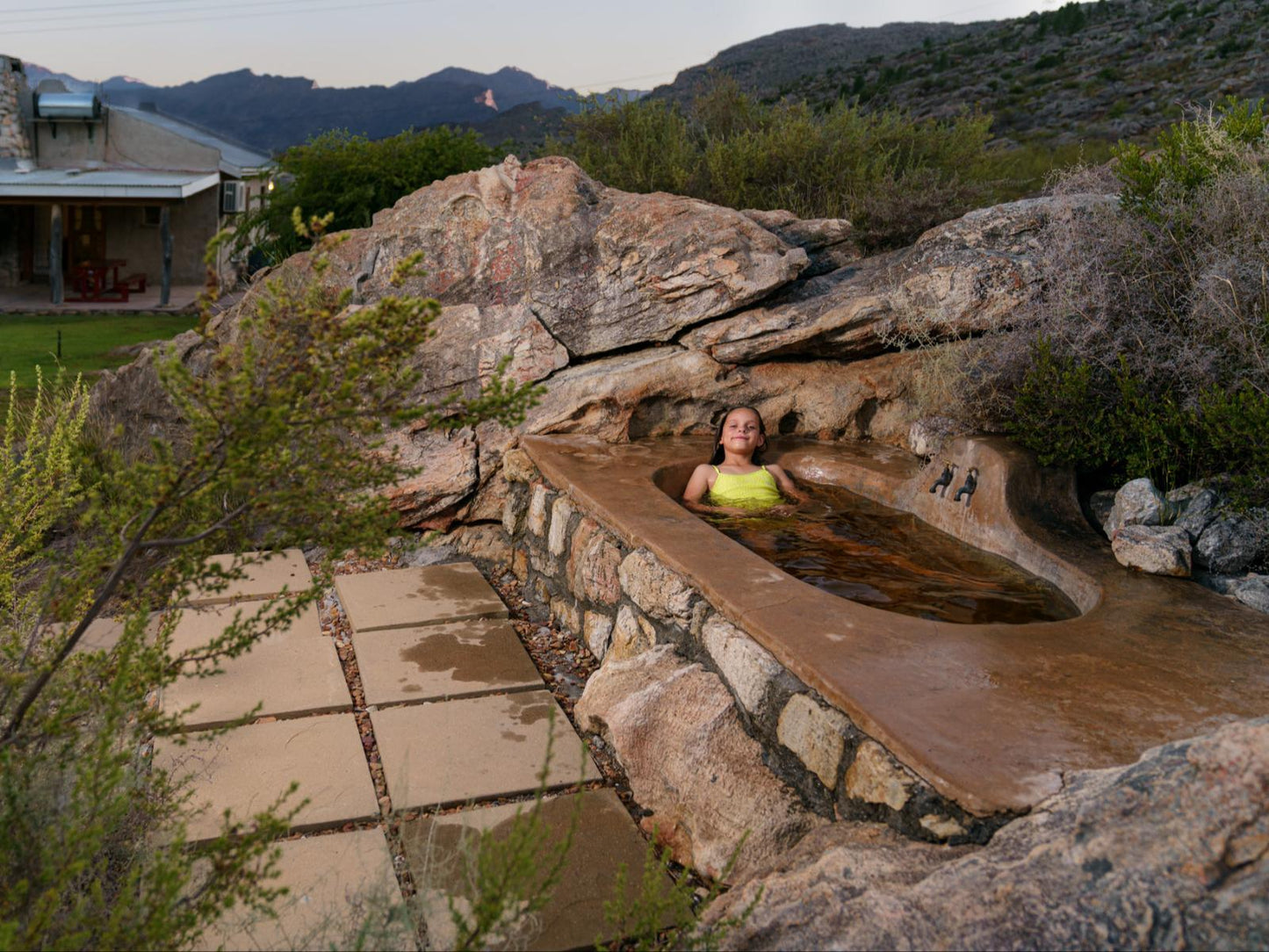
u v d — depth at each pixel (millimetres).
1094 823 1908
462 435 5949
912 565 4473
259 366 2098
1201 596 3613
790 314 5984
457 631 4641
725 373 6129
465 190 6414
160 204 20406
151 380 6719
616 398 5922
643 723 3279
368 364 2115
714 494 5484
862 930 1930
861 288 6078
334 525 2301
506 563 5801
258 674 4074
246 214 12492
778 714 2945
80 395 4965
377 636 4551
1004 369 5035
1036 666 2902
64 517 4645
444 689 4000
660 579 3816
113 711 2033
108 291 21297
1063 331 4836
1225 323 4355
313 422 2094
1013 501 4574
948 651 2982
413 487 5742
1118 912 1714
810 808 2770
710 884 2775
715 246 6004
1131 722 2541
